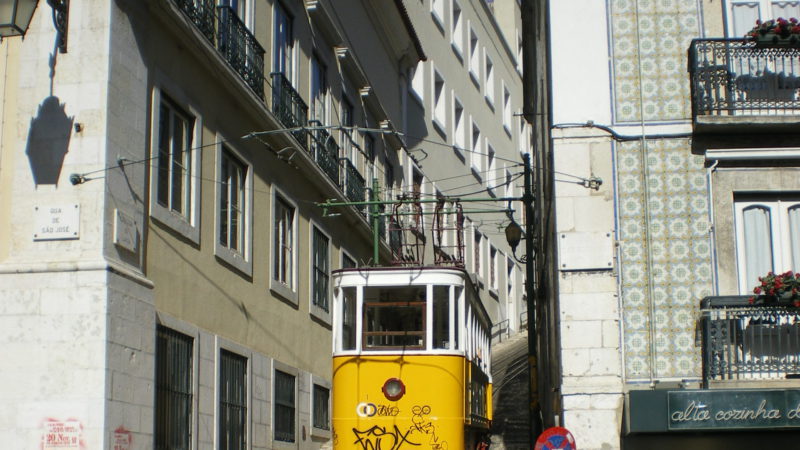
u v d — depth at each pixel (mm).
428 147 33469
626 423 12789
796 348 12711
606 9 14156
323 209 22234
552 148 13961
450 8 37531
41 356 12031
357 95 25906
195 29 15023
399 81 30766
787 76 13633
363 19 26516
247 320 17141
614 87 13938
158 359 13578
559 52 14086
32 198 12531
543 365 20312
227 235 16672
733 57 13570
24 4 11414
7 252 12461
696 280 13359
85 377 11906
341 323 15031
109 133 12695
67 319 12070
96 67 12781
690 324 13250
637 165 13727
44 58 12883
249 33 17828
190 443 14414
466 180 37688
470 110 39062
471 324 15781
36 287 12188
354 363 14781
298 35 21094
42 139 12672
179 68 14930
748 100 13477
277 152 19078
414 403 14531
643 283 13422
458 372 14695
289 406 19078
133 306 12711
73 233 12359
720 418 11961
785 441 12648
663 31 14062
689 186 13602
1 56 12984
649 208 13594
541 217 19750
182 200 14992
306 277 20766
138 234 13227
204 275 15422
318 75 22656
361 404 14625
